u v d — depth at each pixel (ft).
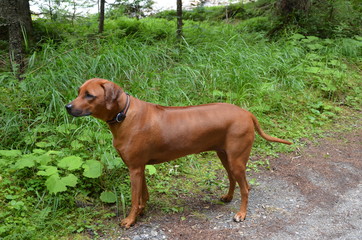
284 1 30.81
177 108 10.85
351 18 31.32
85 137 14.12
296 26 29.30
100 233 10.43
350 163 15.17
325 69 23.57
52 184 10.98
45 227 10.36
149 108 10.54
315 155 15.85
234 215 11.42
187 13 36.88
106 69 18.60
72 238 10.13
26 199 11.48
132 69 18.70
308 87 22.63
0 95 15.84
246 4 38.83
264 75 21.57
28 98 16.10
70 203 11.55
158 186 13.03
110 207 11.73
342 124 19.21
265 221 11.16
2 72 19.69
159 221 11.07
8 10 17.98
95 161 12.16
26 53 22.25
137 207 10.73
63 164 11.79
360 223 11.09
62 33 24.20
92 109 9.75
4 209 10.85
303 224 11.02
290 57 23.99
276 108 19.71
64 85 16.69
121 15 32.35
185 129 10.51
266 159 15.46
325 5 31.12
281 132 17.69
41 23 25.99
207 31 26.63
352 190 13.12
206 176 14.05
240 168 10.87
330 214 11.59
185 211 11.67
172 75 19.31
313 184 13.51
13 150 12.84
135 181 10.55
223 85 19.88
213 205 12.09
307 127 18.60
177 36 25.14
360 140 17.47
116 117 10.03
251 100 19.45
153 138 10.36
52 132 14.83
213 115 10.70
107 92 9.69
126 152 10.28
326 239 10.30
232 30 27.37
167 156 10.73
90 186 12.42
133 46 21.95
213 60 21.99
